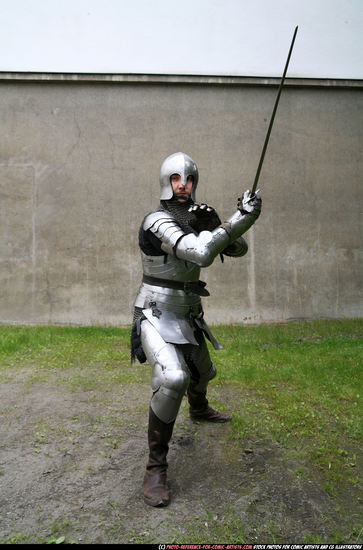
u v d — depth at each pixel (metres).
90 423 3.61
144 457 3.05
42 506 2.46
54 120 8.73
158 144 8.79
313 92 9.08
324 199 9.11
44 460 3.00
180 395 2.48
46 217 8.68
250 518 2.36
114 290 8.69
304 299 9.02
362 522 2.34
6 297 8.66
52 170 8.70
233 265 8.88
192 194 2.92
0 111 8.68
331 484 2.71
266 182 8.97
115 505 2.47
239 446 3.21
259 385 4.50
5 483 2.70
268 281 8.94
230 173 8.90
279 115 8.99
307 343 6.66
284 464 2.96
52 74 8.64
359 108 9.19
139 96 8.77
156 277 2.78
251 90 8.94
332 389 4.35
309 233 9.05
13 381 4.64
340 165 9.16
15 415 3.75
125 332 7.47
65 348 6.05
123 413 3.83
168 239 2.51
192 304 2.85
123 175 8.73
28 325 8.25
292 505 2.49
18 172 8.69
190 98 8.84
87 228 8.69
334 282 9.09
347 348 6.22
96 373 4.95
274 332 7.55
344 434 3.39
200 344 3.07
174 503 2.50
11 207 8.68
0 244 8.66
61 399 4.14
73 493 2.60
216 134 8.88
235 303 8.88
